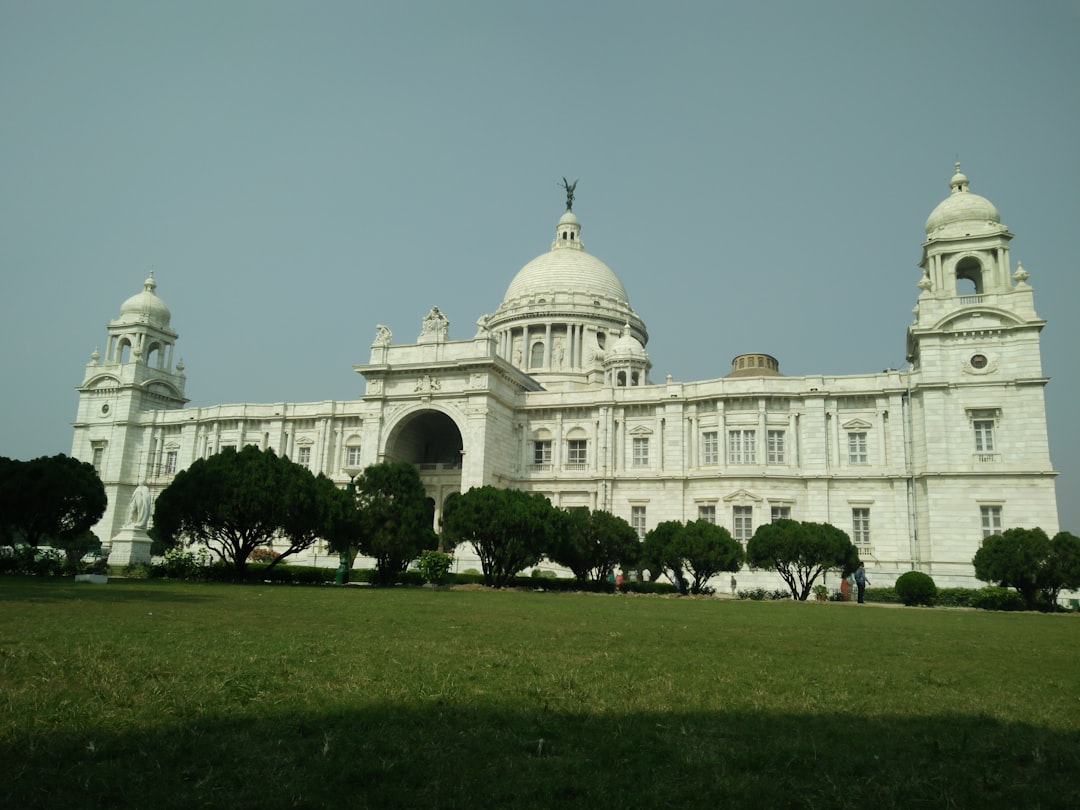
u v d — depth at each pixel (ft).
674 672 50.44
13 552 164.45
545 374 359.87
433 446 318.45
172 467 339.16
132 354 358.43
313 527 165.58
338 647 56.08
